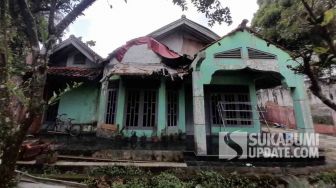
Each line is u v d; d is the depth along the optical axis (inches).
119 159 298.8
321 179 260.2
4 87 104.9
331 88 473.7
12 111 105.2
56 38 121.9
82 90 474.9
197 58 332.5
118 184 229.6
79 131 449.4
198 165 285.9
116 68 388.5
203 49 340.8
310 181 258.5
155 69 386.3
